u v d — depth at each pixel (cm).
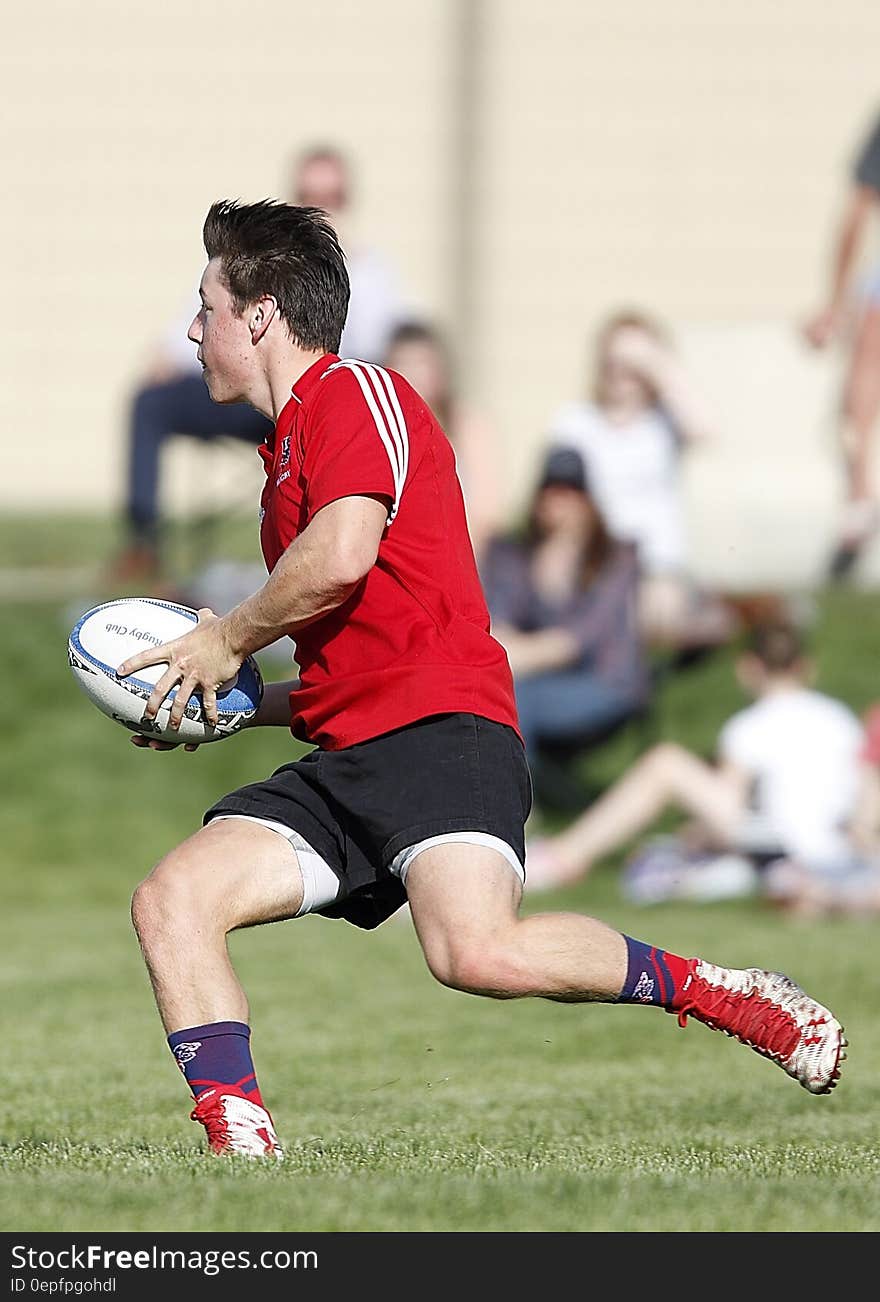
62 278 6931
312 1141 1625
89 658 1515
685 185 6900
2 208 6938
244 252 1501
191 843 1462
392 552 1441
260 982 2859
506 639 3950
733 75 6875
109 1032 2394
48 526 5881
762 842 3869
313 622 1455
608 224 6919
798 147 6875
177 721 1495
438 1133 1694
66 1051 2245
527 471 6931
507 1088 2028
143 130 6906
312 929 3553
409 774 1410
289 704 1574
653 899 3844
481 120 6894
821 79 6856
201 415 4475
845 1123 1788
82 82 6900
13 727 4506
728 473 4566
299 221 1514
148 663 1487
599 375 4359
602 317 6931
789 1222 1216
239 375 1511
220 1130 1437
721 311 6912
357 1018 2531
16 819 4209
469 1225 1193
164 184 6919
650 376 4328
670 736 4562
